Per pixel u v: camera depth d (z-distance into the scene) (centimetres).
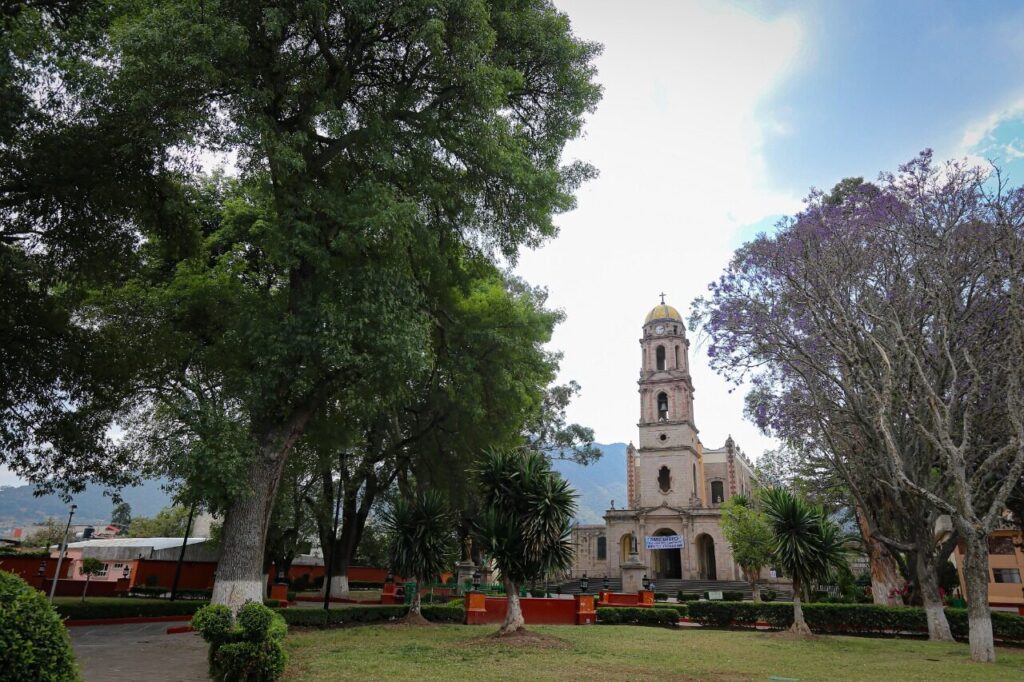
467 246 1839
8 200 1358
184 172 1423
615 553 5234
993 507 1451
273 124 1316
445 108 1524
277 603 2030
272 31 1217
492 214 1714
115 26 1162
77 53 1249
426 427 2472
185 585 3409
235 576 1273
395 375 1390
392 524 2003
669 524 5138
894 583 2381
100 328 1598
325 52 1423
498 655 1288
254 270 1848
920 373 1558
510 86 1512
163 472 1739
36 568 2845
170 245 1614
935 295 1620
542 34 1557
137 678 966
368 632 1697
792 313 1859
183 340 1598
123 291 1630
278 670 901
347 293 1332
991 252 1602
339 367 1340
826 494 2858
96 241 1475
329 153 1510
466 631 1766
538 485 1630
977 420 1723
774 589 4316
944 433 1525
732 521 3497
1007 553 3341
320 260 1322
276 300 1562
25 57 1166
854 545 3394
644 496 5366
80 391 1595
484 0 1481
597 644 1519
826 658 1382
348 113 1546
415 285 1508
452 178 1591
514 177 1482
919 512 1841
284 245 1285
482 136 1439
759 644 1641
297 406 1448
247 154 1309
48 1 1274
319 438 1745
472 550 3167
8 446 1611
